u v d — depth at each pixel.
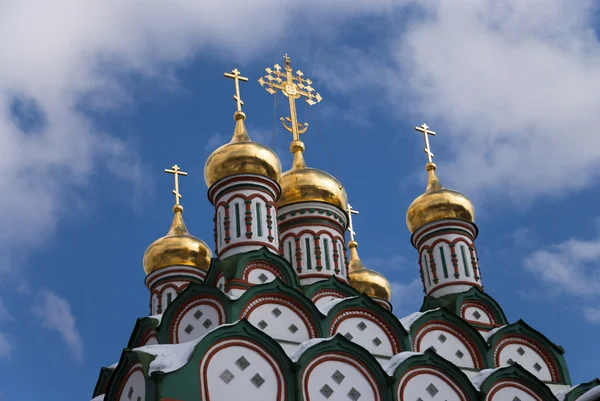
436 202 35.56
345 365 26.53
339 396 25.95
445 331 31.00
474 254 35.19
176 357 25.22
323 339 26.66
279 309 29.14
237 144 33.94
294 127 38.50
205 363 24.91
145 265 37.47
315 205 35.03
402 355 27.72
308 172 35.62
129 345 31.56
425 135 38.91
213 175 33.81
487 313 33.56
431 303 33.34
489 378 28.08
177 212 39.66
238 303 28.66
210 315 29.17
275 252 32.50
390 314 30.05
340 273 34.28
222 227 32.91
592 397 14.73
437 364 27.58
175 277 36.81
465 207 35.59
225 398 24.67
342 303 29.77
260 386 25.23
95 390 30.77
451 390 27.34
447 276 34.41
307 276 33.69
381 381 26.58
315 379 25.95
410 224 36.22
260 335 25.86
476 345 30.89
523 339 31.88
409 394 26.80
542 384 28.55
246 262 31.14
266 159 33.75
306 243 34.44
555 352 31.81
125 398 26.03
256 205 33.06
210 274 31.97
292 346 28.41
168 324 29.61
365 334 29.61
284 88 39.47
